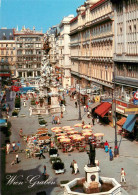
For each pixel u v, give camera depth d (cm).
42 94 6900
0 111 6944
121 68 5600
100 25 6881
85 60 8606
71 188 2594
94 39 7400
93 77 7725
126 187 2727
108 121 5425
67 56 12081
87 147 3953
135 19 4934
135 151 3775
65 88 11256
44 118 6350
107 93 6525
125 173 3064
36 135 4603
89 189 2483
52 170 3253
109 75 6262
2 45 15625
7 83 12475
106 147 3831
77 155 3775
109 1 6134
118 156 3616
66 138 4066
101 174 3050
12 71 15825
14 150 4022
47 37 7675
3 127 5372
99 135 4119
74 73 10650
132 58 4984
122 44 5488
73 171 3139
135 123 4322
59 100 7956
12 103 8556
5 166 3422
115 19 5788
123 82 5375
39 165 3431
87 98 7212
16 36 15738
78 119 5950
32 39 15912
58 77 12731
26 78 14450
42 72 7250
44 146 3994
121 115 4838
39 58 16038
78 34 9569
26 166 3412
